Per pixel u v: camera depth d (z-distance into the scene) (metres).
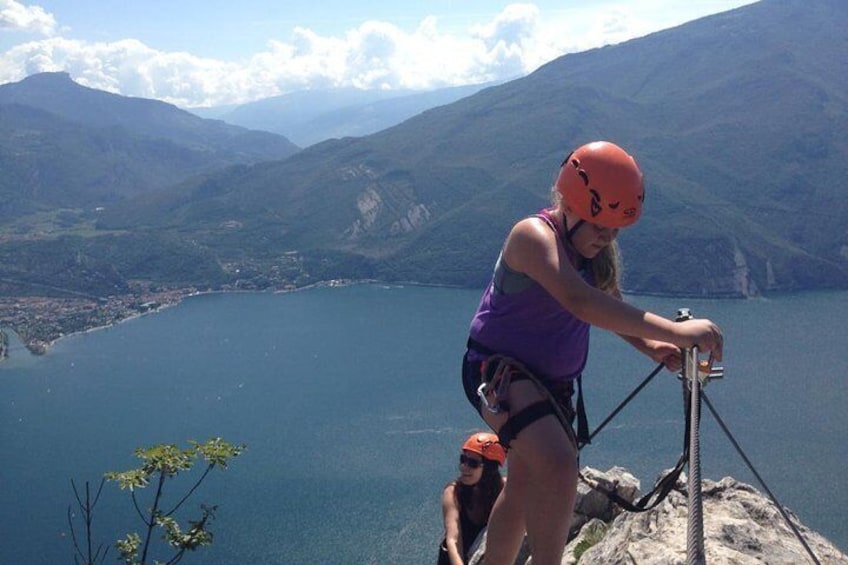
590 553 6.63
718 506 6.29
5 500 88.50
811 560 5.57
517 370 3.71
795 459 87.75
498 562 4.29
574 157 3.56
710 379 3.71
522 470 4.11
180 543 8.38
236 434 104.62
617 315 3.39
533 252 3.54
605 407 101.31
